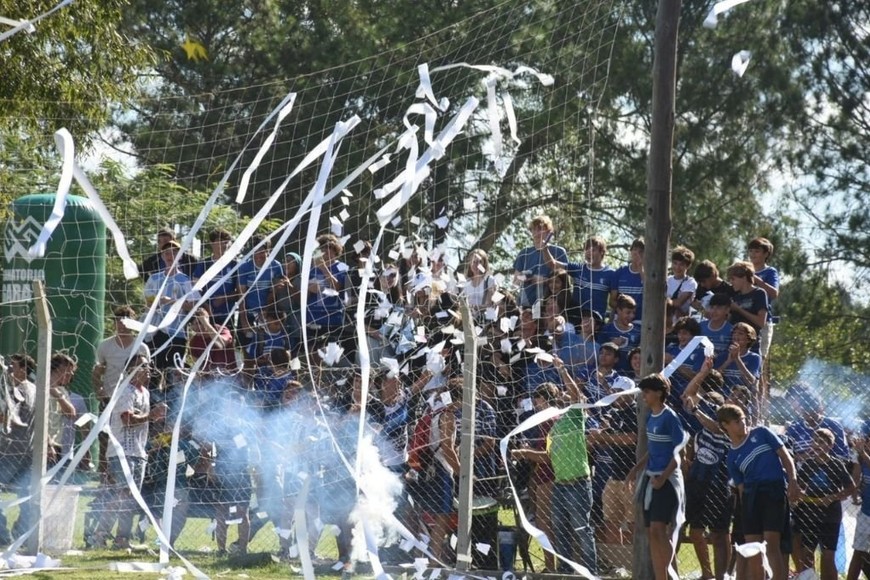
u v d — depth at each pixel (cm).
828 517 1244
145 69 2397
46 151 1817
